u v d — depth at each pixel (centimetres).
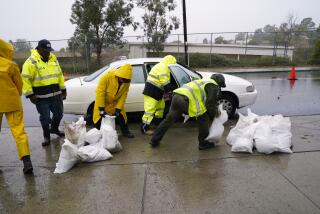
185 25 1330
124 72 513
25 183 394
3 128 668
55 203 344
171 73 587
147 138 562
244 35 2073
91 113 656
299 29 2372
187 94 466
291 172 401
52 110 547
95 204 340
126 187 375
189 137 559
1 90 396
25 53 1895
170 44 2011
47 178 406
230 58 2100
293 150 476
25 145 416
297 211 315
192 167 425
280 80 1367
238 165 427
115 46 1941
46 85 515
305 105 842
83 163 452
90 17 1866
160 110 598
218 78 497
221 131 494
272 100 925
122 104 539
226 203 333
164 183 381
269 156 455
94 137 484
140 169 425
